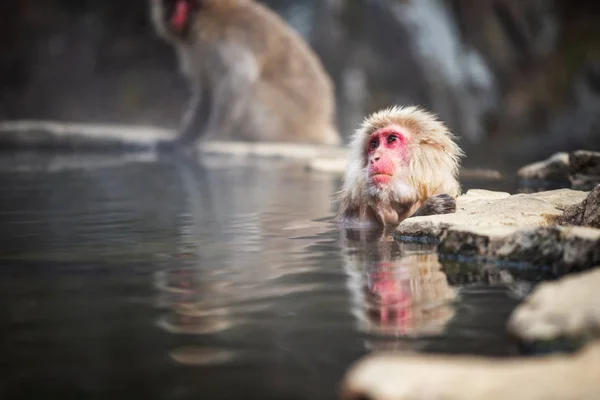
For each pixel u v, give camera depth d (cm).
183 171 1620
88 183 1388
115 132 2350
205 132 2348
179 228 860
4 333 452
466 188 1220
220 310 498
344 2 3475
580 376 318
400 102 3447
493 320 465
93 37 3609
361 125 929
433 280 579
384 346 420
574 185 1236
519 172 1348
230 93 2289
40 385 371
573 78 3541
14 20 3534
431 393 314
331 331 449
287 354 410
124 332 452
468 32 3659
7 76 3494
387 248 720
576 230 601
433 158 881
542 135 3378
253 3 2352
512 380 320
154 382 373
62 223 905
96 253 703
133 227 870
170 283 576
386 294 536
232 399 353
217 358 405
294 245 743
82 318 483
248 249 722
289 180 1434
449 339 429
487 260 646
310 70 2380
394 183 862
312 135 2367
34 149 2319
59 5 3612
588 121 3306
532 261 618
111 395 358
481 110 3516
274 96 2322
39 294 546
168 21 2289
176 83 3609
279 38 2341
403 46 3484
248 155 2044
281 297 530
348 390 329
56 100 3484
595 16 3722
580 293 417
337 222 902
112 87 3575
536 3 3725
